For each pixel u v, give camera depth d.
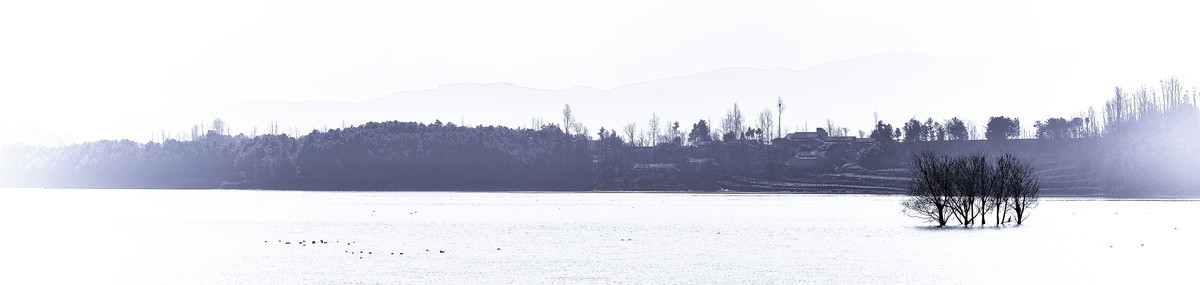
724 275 69.81
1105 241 96.69
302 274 70.00
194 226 126.38
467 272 71.25
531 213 166.12
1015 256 82.00
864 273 70.75
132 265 76.38
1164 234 106.62
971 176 122.25
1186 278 68.06
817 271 72.00
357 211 173.38
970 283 65.75
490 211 174.25
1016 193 125.00
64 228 122.12
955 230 114.56
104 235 109.00
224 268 73.94
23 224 131.00
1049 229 115.25
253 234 110.56
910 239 100.56
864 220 140.50
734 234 110.69
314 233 112.31
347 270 72.50
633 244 96.00
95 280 68.00
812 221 138.50
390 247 92.06
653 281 66.69
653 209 184.50
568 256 83.06
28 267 75.62
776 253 85.94
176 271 72.19
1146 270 72.25
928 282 66.19
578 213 166.38
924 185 128.12
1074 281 66.69
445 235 108.69
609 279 67.62
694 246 93.50
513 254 84.94
